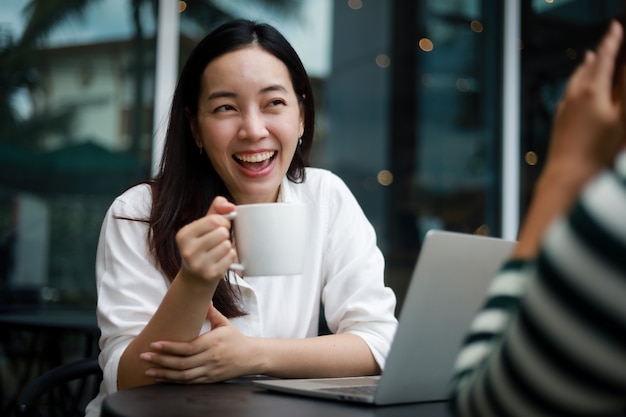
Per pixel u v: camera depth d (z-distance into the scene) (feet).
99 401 3.87
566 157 1.82
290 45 4.44
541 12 11.48
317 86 13.67
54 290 9.67
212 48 4.28
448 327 2.81
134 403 2.61
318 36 13.57
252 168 4.36
